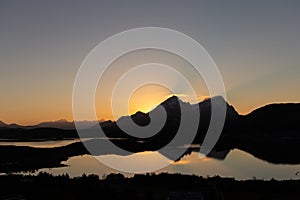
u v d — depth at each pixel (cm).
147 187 6994
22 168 11125
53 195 6359
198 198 5397
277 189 6600
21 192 6619
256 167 10388
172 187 6988
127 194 6294
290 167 10338
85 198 6109
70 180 7912
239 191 6531
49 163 12075
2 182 7662
